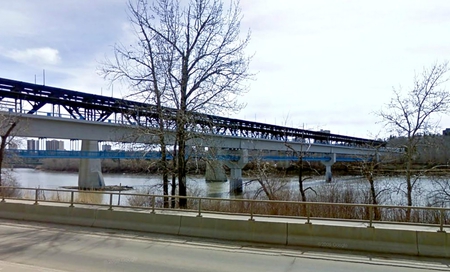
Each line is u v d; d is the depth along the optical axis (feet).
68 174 216.54
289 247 26.61
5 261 21.99
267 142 160.25
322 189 67.72
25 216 38.47
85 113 132.98
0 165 69.10
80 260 22.70
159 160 51.03
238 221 28.94
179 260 22.93
